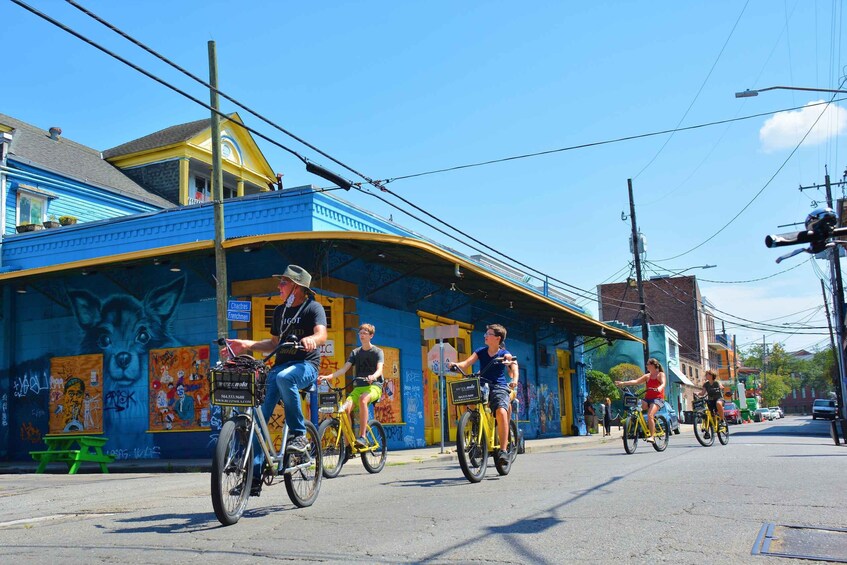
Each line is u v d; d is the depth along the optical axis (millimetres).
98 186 23672
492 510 6184
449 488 7938
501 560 4359
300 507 6602
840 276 35094
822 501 6270
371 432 10898
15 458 18844
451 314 21891
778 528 5156
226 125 28297
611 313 61094
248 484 5883
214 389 5797
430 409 20391
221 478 5551
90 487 10523
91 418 18031
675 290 59969
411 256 16781
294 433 6355
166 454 16938
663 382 14281
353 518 5949
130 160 27188
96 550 4969
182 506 7176
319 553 4648
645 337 33219
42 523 6566
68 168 23891
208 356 16766
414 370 19484
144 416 17344
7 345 19297
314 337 6137
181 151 26406
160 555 4719
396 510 6336
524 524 5484
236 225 17141
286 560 4480
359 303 17266
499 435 8898
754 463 9984
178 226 18047
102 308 18312
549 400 28859
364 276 17688
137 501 7984
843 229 4270
